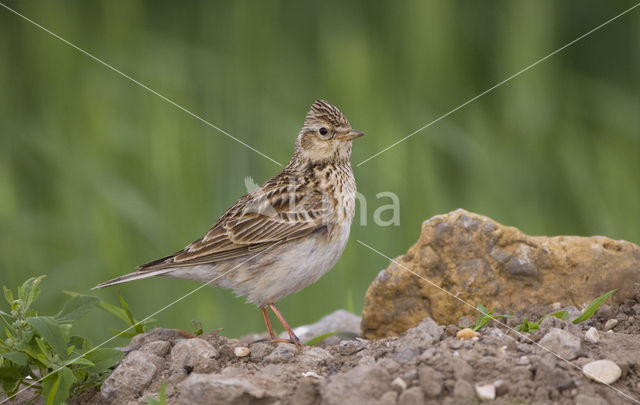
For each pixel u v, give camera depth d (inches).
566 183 581.0
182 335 340.5
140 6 622.8
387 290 379.2
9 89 621.3
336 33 618.8
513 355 284.2
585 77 679.1
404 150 535.2
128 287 475.5
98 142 539.8
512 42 603.5
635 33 684.1
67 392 293.9
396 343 305.0
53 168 550.3
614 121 641.0
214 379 276.1
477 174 558.9
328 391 266.8
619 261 358.0
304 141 382.9
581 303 354.3
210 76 583.8
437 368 273.7
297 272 358.3
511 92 596.7
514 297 363.9
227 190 513.0
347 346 311.0
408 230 517.0
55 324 298.8
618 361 280.7
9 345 305.0
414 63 610.5
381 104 563.2
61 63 600.1
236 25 611.5
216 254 353.1
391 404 261.4
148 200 503.8
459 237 372.8
